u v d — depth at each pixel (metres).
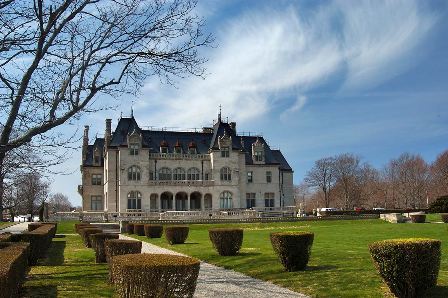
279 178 99.88
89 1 16.19
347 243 30.78
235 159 93.00
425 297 13.36
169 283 10.62
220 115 96.81
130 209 85.62
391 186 147.75
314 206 187.00
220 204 91.12
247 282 17.66
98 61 17.00
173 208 88.62
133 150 87.19
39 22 15.11
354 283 15.72
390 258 13.04
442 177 127.31
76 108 16.33
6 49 15.46
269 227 58.59
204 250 29.33
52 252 31.38
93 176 92.69
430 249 12.85
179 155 91.06
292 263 18.97
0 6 14.63
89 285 17.19
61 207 179.25
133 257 11.65
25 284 17.34
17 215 104.56
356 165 143.50
